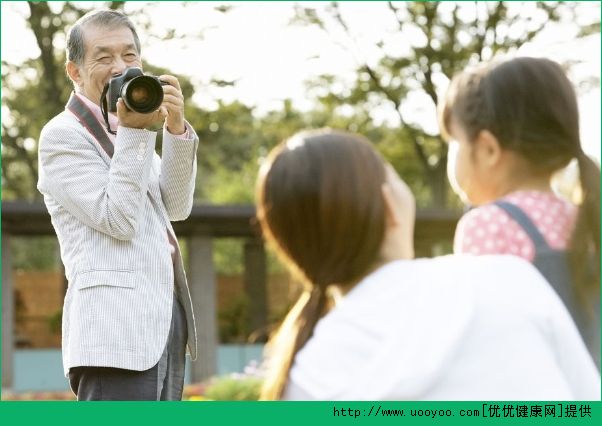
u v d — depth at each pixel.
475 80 2.63
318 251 2.00
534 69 2.60
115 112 3.79
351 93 24.06
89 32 4.03
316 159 1.99
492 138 2.59
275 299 20.45
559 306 2.06
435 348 1.92
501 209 2.56
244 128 25.30
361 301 1.98
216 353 16.11
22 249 30.73
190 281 16.23
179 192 4.04
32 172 24.47
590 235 2.55
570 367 2.06
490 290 2.02
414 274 1.99
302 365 1.98
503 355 1.99
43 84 23.31
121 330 3.64
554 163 2.60
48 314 20.77
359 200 1.97
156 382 3.71
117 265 3.71
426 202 28.61
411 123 24.44
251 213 15.84
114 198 3.65
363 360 1.94
